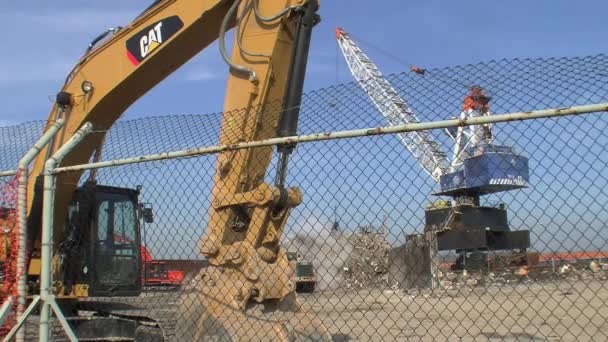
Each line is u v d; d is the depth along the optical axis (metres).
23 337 5.19
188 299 5.90
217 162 5.99
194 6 7.12
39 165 7.86
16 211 5.47
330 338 5.83
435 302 12.64
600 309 11.32
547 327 10.37
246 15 6.53
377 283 12.72
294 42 6.30
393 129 4.21
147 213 9.95
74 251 8.91
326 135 4.48
